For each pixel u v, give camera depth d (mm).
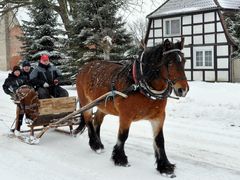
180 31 26859
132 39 20047
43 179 5824
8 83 8867
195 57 26219
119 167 6371
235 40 24312
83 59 19500
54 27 24656
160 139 6141
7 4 26438
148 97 5863
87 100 7719
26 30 24875
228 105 12492
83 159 6918
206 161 6652
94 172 6145
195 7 25844
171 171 5930
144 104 5941
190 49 26391
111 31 19219
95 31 19875
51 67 8906
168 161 6105
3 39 44438
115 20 19891
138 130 9250
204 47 25562
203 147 7582
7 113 12148
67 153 7328
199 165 6422
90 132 7535
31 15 24766
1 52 45000
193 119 10570
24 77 9070
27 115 8148
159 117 6105
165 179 5801
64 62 20625
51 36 24344
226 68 24531
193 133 8797
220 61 24812
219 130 9062
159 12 28141
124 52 19625
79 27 20047
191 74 26453
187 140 8164
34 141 8023
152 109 5988
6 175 6035
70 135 8758
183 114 11320
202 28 25609
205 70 25625
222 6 24688
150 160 6773
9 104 14242
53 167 6438
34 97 8070
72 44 20359
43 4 24062
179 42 5543
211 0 25281
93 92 7141
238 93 15688
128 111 6105
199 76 26031
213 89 17828
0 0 25891
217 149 7414
